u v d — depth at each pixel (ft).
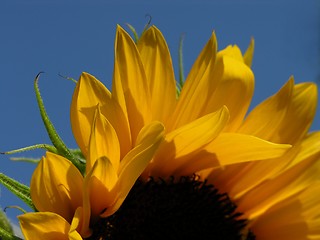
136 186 2.14
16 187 1.98
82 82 2.00
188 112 2.10
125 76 2.03
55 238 1.91
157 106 2.08
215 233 2.18
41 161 1.94
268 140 2.19
